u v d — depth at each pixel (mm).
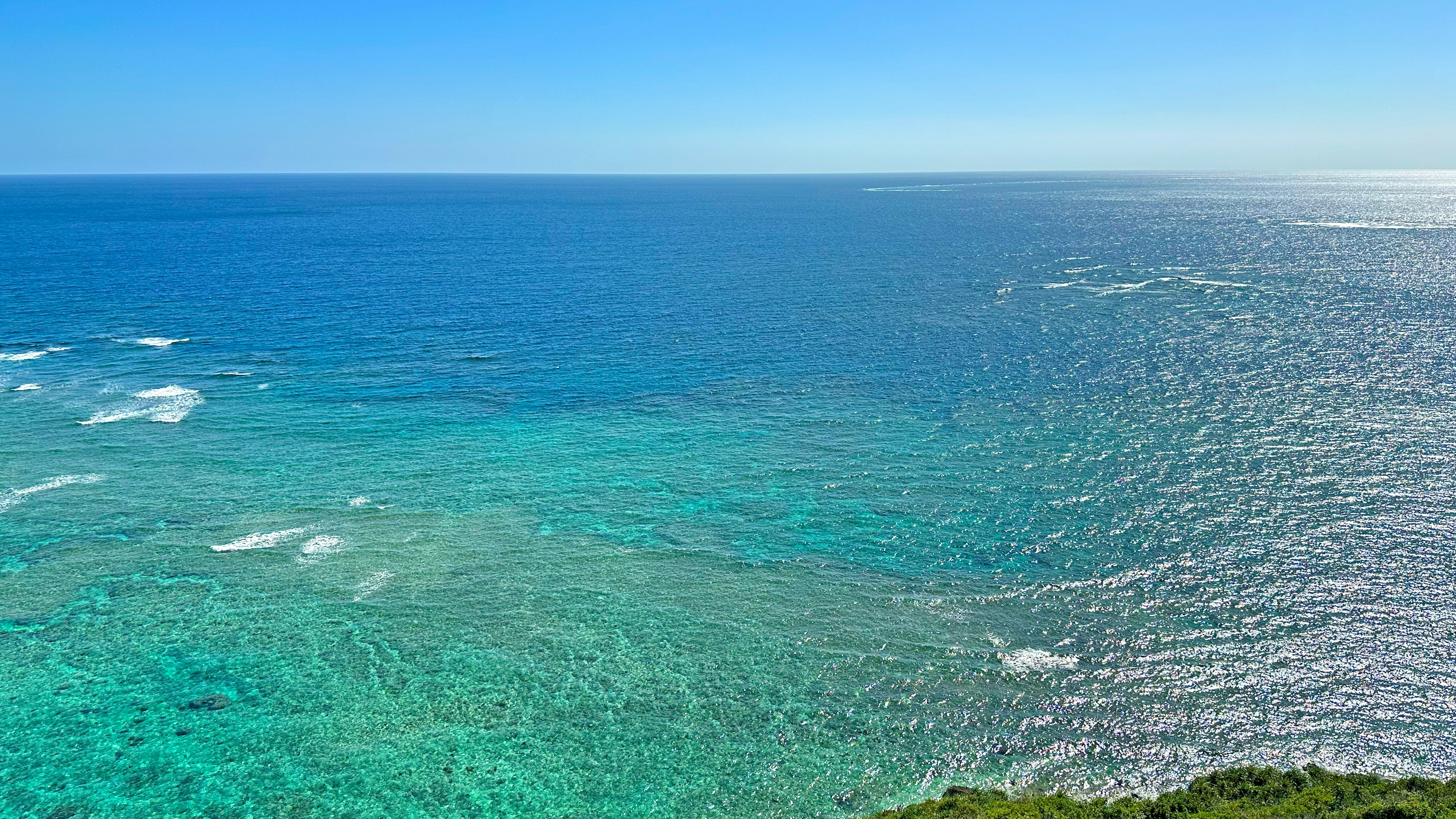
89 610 49719
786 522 59656
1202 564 52375
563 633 47719
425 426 78500
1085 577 51781
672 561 55000
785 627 48031
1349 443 68562
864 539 57219
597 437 75688
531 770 38438
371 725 41094
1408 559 51688
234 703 42500
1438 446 67312
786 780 37750
